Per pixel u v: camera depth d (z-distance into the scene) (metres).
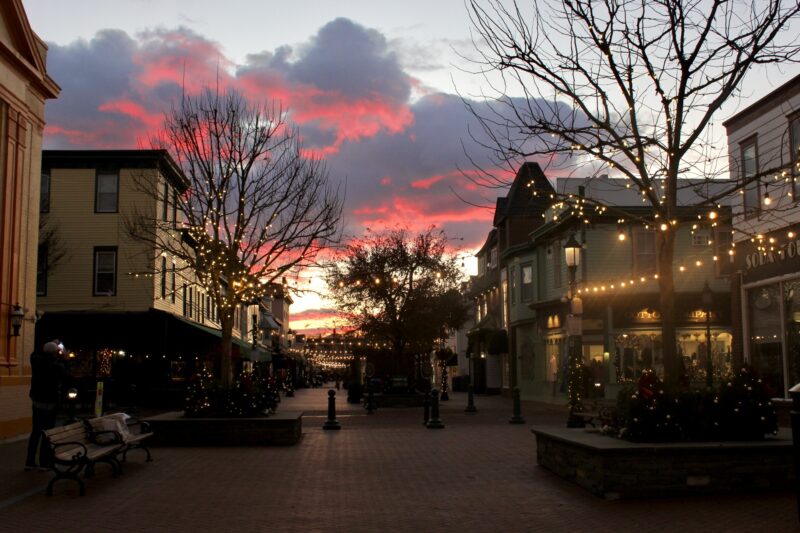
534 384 40.00
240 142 22.28
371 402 30.89
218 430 17.53
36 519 9.12
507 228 44.81
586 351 33.00
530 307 38.75
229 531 8.54
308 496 10.71
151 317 33.69
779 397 20.55
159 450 16.58
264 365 53.44
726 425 10.87
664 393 11.02
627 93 11.63
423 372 44.06
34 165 21.06
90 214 34.50
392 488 11.36
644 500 10.01
